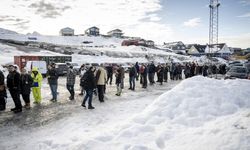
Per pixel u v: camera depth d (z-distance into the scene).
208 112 5.88
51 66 10.55
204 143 4.07
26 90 9.05
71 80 10.73
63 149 4.97
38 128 6.68
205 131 4.59
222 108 6.05
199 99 6.49
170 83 18.41
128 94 12.57
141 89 14.66
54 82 10.47
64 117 7.79
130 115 7.75
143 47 84.50
